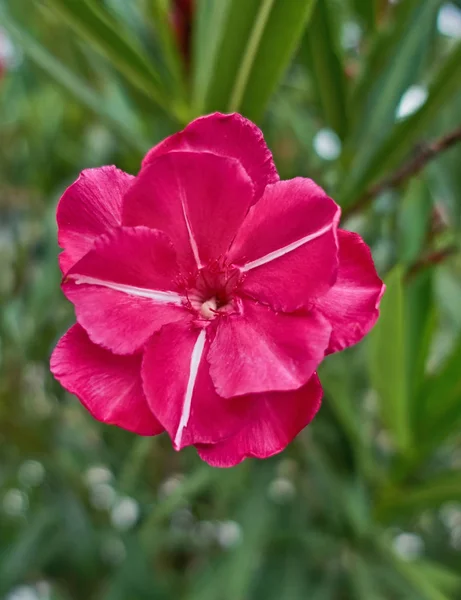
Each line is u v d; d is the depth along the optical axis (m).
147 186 0.14
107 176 0.15
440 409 0.20
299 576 0.24
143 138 0.21
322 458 0.24
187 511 0.30
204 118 0.14
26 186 0.30
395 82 0.19
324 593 0.24
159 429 0.15
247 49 0.17
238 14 0.17
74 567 0.28
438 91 0.18
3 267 0.29
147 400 0.14
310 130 0.23
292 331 0.14
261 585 0.24
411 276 0.19
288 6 0.16
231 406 0.14
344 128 0.20
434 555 0.27
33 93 0.28
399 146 0.19
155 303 0.15
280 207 0.15
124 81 0.20
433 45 0.22
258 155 0.15
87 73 0.25
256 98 0.18
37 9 0.23
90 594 0.29
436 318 0.20
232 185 0.14
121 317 0.15
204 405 0.14
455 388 0.20
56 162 0.28
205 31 0.18
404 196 0.20
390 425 0.20
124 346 0.14
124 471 0.26
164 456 0.29
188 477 0.24
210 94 0.18
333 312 0.15
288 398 0.14
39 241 0.27
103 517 0.29
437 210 0.21
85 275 0.14
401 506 0.22
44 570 0.29
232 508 0.24
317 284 0.14
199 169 0.14
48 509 0.29
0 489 0.29
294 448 0.25
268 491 0.24
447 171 0.20
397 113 0.19
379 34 0.19
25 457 0.28
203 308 0.15
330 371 0.22
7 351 0.27
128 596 0.25
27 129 0.28
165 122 0.21
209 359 0.15
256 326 0.15
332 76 0.19
